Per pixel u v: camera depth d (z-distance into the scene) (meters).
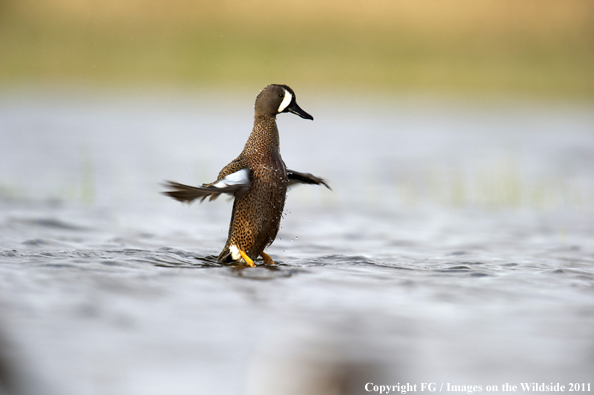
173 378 5.05
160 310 6.45
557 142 26.78
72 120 29.62
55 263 8.02
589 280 8.08
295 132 29.02
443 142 26.78
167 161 20.73
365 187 17.78
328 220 13.46
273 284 7.55
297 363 5.38
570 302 7.07
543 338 6.01
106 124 29.00
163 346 5.59
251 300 6.88
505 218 14.01
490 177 19.42
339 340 5.83
